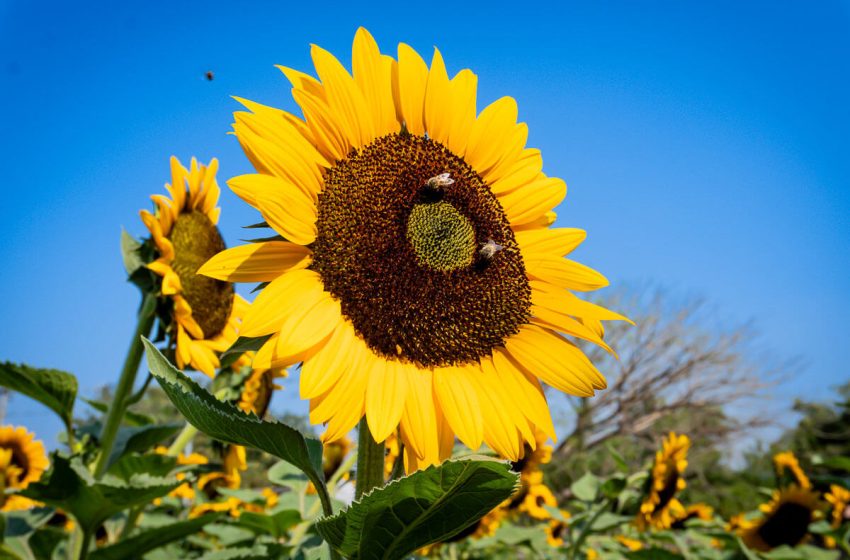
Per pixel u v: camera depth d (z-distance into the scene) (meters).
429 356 0.26
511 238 0.29
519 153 0.31
